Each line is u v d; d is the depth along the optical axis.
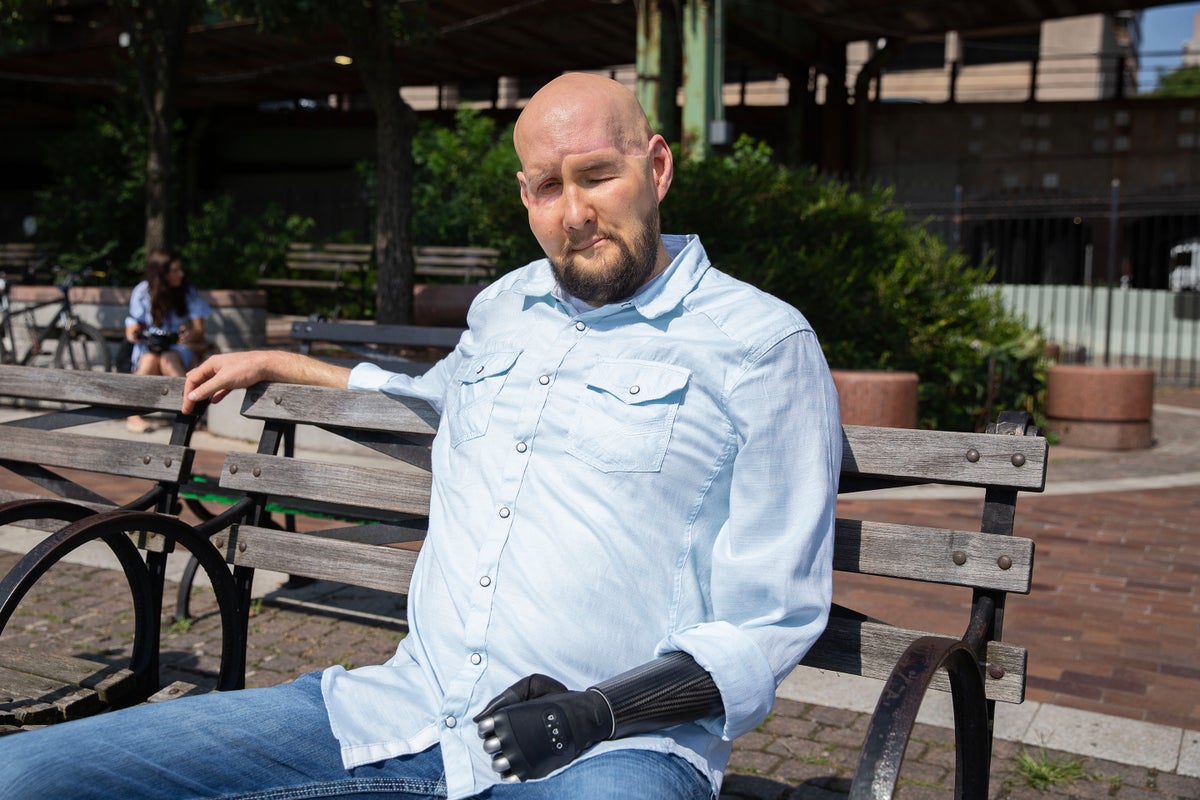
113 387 2.69
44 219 17.48
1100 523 6.11
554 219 1.77
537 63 19.86
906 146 19.38
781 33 15.50
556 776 1.59
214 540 2.54
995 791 2.73
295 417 2.47
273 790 1.68
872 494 6.75
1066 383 9.03
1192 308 17.92
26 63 18.81
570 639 1.67
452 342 5.38
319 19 8.44
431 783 1.70
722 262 8.41
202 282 15.05
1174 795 2.73
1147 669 3.74
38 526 2.79
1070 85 18.91
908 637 1.85
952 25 16.64
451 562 1.79
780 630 1.60
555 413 1.77
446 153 15.98
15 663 2.38
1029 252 19.38
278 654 3.59
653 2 12.04
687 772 1.61
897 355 8.55
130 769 1.60
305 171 23.33
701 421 1.71
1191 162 18.03
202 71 20.00
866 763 1.25
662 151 1.84
